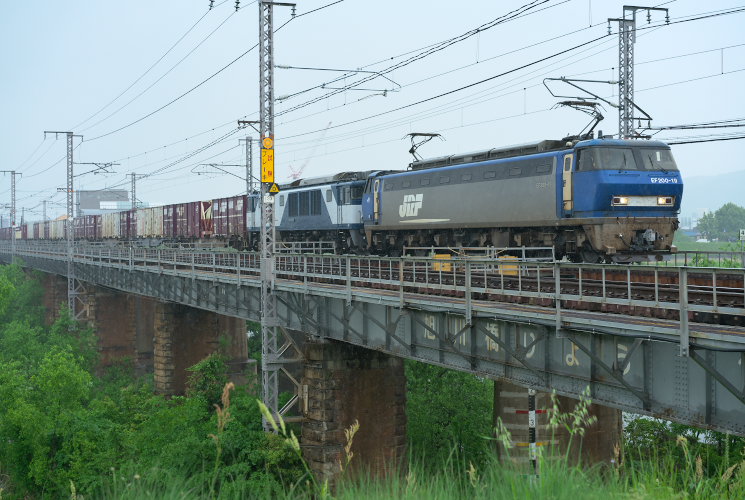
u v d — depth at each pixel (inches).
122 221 3503.9
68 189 2923.2
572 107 1239.5
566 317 659.4
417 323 914.1
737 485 334.0
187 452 1229.1
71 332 2797.7
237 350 2290.8
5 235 5964.6
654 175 1059.9
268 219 1304.1
